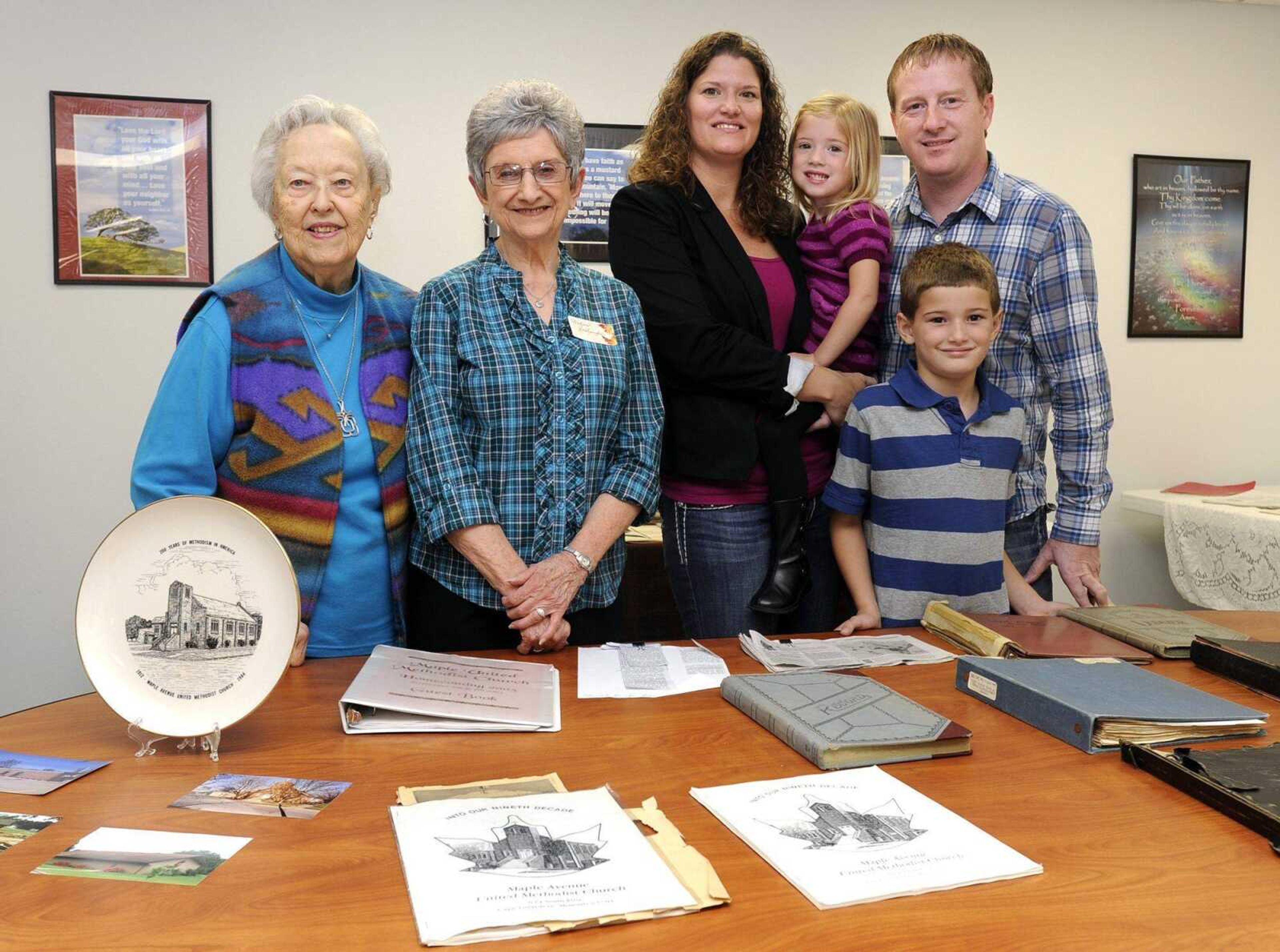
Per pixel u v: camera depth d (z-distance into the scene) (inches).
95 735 51.6
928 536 79.1
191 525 52.2
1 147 137.6
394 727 52.4
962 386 80.7
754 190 90.6
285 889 36.2
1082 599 88.2
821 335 91.7
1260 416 179.5
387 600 71.2
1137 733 50.6
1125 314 172.9
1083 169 169.8
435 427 69.4
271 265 69.7
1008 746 51.1
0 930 33.2
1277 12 174.1
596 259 155.6
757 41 157.8
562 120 71.2
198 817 42.0
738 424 85.2
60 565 144.2
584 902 34.9
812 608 91.6
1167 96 171.8
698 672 63.8
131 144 140.9
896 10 161.5
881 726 50.3
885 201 162.6
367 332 70.6
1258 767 45.8
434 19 148.3
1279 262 178.1
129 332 143.5
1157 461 176.1
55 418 142.3
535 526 71.4
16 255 139.3
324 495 67.1
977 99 86.1
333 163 66.1
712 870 37.5
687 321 83.7
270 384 66.2
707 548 88.5
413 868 37.1
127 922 33.9
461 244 152.3
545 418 71.7
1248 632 72.9
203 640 51.3
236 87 143.4
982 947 33.0
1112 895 36.5
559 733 52.8
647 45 154.6
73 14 138.3
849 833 40.6
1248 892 36.8
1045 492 90.7
